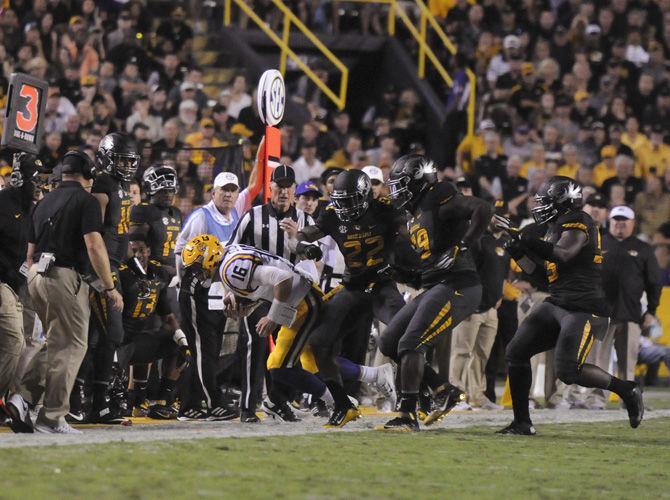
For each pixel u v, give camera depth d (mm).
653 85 71938
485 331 38719
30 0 63781
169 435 25219
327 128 66875
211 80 67875
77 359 26062
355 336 30891
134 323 31703
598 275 27828
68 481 17875
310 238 28250
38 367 28250
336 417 28453
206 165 40188
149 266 32281
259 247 30719
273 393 30703
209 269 27984
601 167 64750
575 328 27281
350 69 73312
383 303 28719
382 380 30984
